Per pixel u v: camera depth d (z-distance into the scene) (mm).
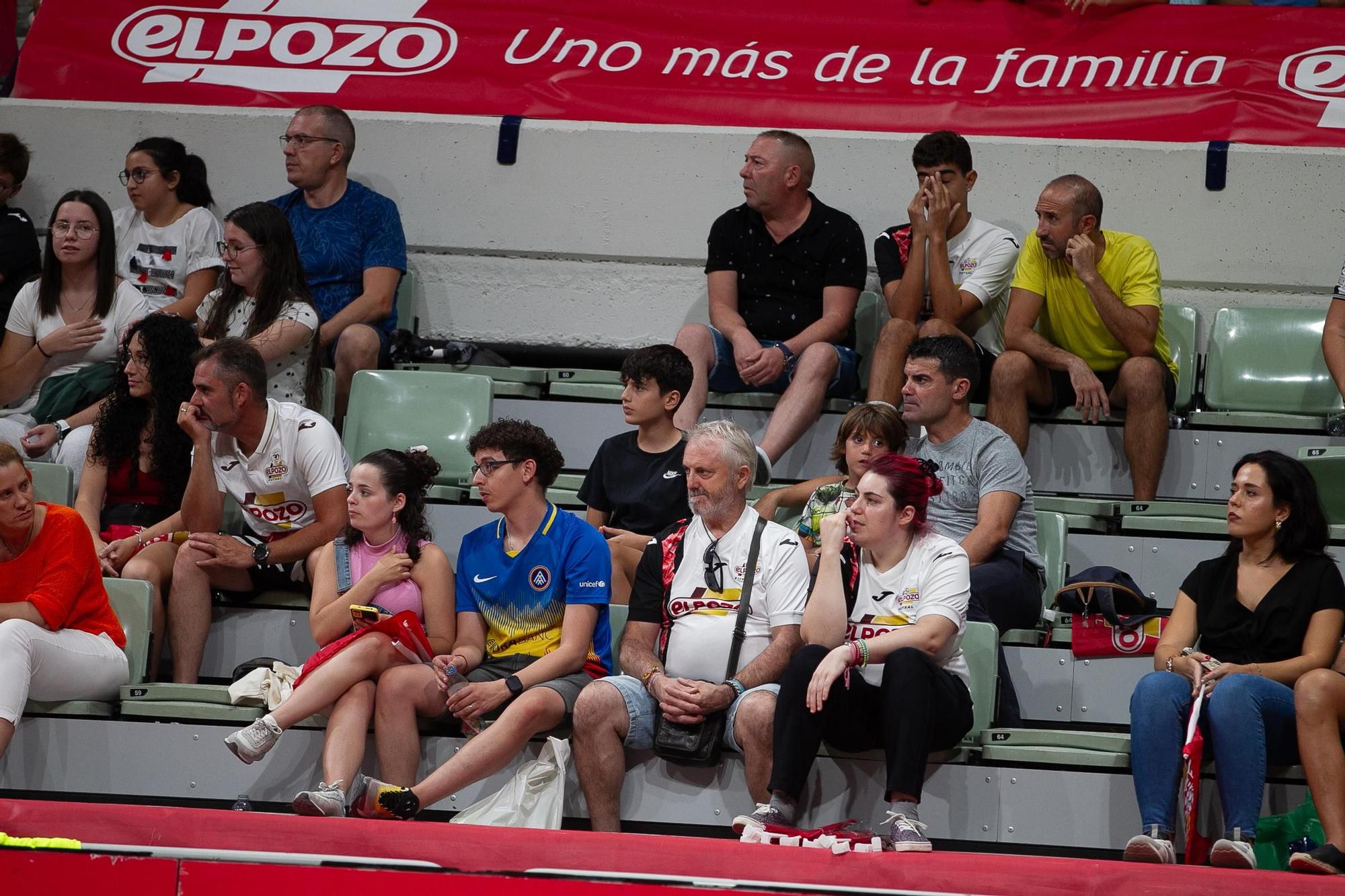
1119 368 18266
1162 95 20672
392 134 21703
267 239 17656
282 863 10945
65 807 12109
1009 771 13367
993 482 15547
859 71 21250
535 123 21609
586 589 14055
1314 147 20344
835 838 11906
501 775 13711
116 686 14414
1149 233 20562
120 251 20297
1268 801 13141
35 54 22344
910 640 13047
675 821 13516
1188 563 16219
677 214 21344
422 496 14805
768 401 18484
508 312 21594
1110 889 11086
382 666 13727
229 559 15117
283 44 22109
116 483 16703
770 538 13984
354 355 18641
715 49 21531
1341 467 16125
